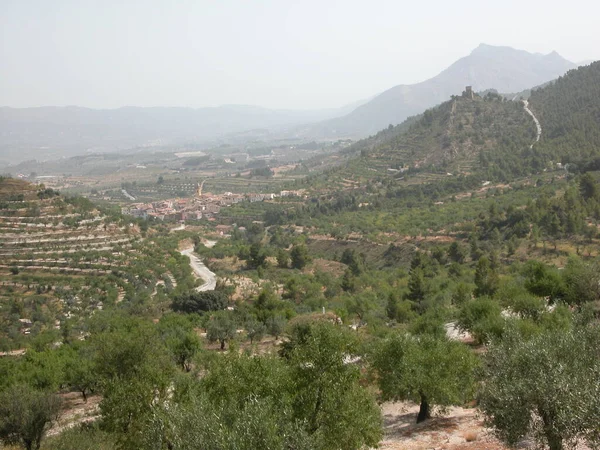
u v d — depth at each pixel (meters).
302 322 78.19
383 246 173.12
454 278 115.06
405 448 31.80
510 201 179.62
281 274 151.88
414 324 66.44
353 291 125.31
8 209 193.00
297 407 26.75
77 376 58.06
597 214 131.00
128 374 39.47
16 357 84.94
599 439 20.47
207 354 52.97
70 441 32.28
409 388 38.34
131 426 31.20
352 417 27.12
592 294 62.41
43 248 171.75
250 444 20.16
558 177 199.00
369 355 42.41
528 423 22.89
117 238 193.88
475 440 31.11
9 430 36.78
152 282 149.75
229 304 122.69
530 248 126.44
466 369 38.34
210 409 23.16
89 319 105.75
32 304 131.62
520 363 24.95
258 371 28.28
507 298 67.50
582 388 21.67
